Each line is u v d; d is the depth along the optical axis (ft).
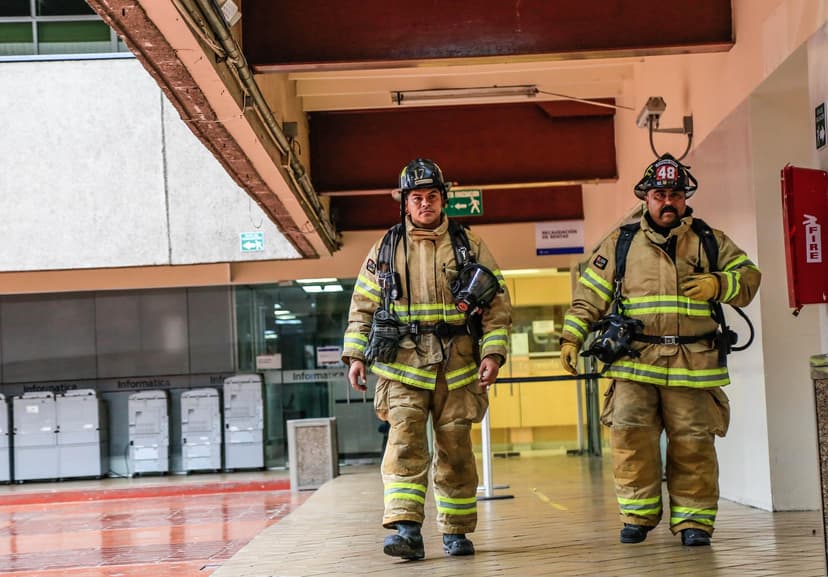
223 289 64.69
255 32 25.32
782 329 24.03
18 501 52.54
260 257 56.95
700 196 29.17
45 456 65.00
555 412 59.72
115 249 57.47
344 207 55.88
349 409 63.62
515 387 59.93
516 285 61.41
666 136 33.19
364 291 18.31
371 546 20.79
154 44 21.59
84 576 22.20
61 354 65.87
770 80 22.93
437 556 18.11
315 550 20.71
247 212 57.21
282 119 34.60
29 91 58.03
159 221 57.52
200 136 29.27
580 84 41.16
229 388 64.13
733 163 25.68
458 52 25.18
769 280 24.06
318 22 25.31
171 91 24.93
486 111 44.37
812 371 14.08
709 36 25.23
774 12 21.95
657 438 18.13
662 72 33.53
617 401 18.08
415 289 17.71
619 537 19.56
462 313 17.69
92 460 64.90
